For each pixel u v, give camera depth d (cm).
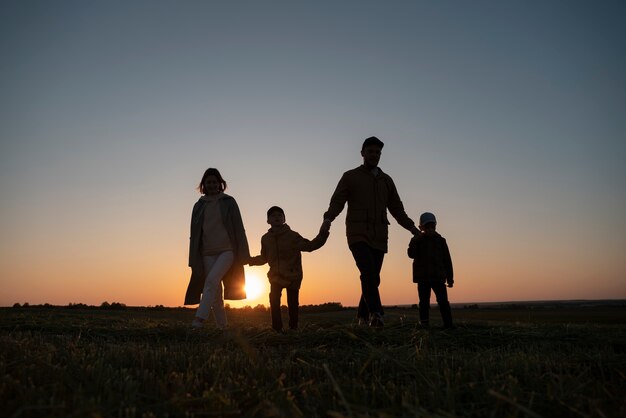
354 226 628
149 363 339
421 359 335
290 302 733
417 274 734
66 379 275
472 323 766
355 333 487
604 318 1477
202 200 746
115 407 230
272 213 731
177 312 1842
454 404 244
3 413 221
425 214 751
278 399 246
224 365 325
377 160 650
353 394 255
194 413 228
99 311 1558
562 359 355
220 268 706
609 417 224
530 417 230
